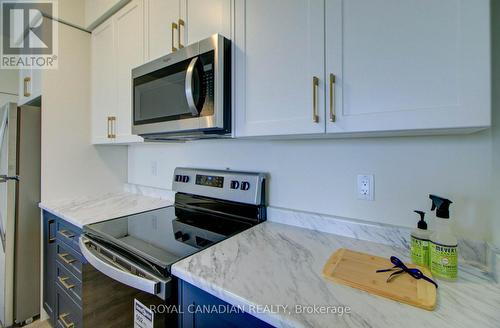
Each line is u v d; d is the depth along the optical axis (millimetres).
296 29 888
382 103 731
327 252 906
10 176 1667
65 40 1821
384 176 1000
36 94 1806
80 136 1903
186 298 784
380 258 840
